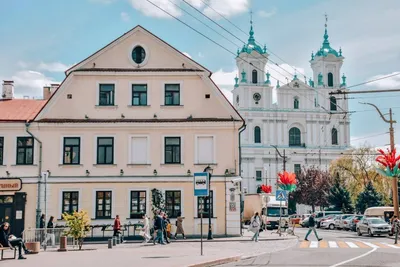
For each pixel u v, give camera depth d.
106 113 39.25
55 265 18.50
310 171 97.38
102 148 38.84
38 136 38.44
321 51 110.81
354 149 81.06
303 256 23.11
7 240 21.47
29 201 37.84
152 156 38.72
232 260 21.44
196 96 39.66
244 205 64.38
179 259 20.56
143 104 39.59
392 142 41.88
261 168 106.19
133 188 38.31
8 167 38.12
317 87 108.94
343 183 81.44
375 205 72.19
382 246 29.38
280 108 108.06
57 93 39.16
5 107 40.53
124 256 22.19
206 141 39.03
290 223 59.12
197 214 38.09
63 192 38.06
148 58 40.03
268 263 20.28
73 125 38.66
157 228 31.53
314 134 107.94
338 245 30.34
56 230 29.45
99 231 37.34
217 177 38.44
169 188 38.41
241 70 109.62
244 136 106.44
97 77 39.59
